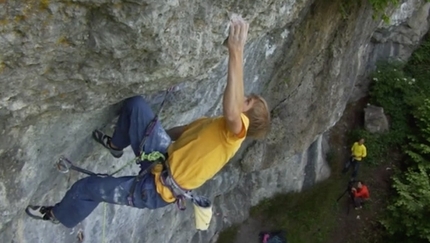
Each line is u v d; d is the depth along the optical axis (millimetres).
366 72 17375
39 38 3529
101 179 4594
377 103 17234
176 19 3795
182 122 6801
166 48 3879
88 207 4727
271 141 11500
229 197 13648
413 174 15391
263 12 5320
